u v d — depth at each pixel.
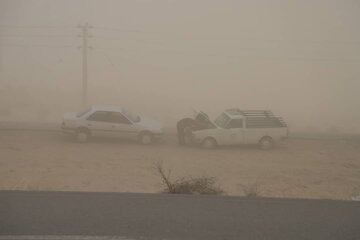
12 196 7.49
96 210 6.79
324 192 14.71
